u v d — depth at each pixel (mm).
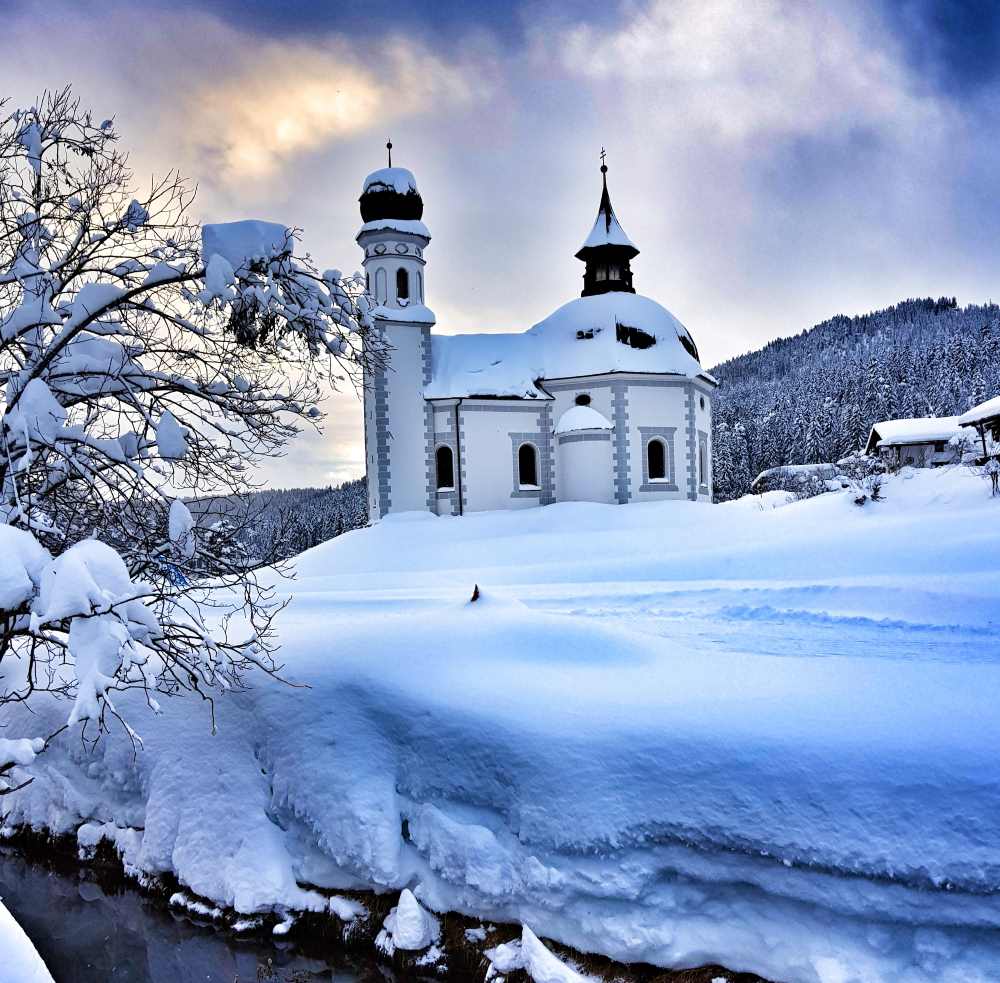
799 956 6051
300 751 8461
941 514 24062
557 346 36438
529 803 7152
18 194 8461
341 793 7992
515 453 34625
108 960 7785
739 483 84938
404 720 8305
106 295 7820
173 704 9539
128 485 8148
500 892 7105
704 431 37844
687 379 34844
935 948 5711
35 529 7582
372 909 7688
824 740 6742
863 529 22328
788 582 16688
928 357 97125
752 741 6891
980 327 109188
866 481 30641
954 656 10148
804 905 6203
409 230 34281
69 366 7898
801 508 31469
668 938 6434
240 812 8484
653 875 6617
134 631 6746
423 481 33750
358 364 9312
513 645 9766
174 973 7539
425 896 7562
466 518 31625
